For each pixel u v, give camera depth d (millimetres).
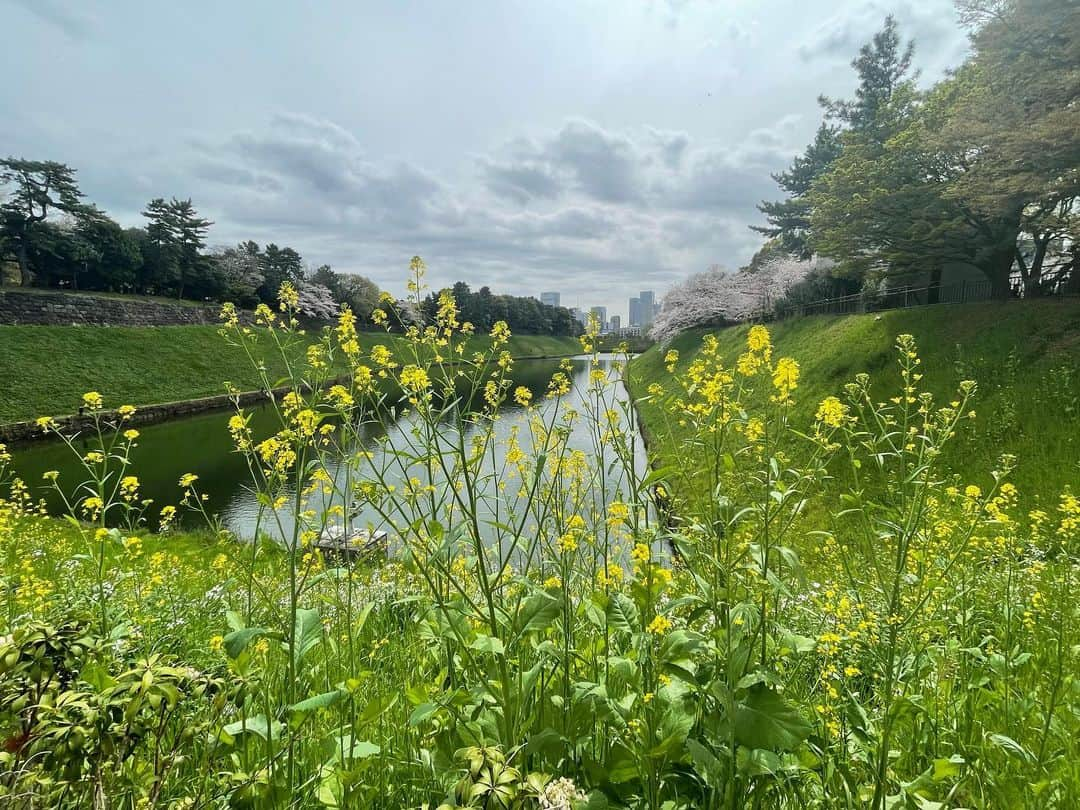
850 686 2520
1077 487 7789
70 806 1265
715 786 1564
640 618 1967
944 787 1949
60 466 17938
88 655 1502
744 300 38438
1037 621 3279
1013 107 14172
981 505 3377
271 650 2691
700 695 1718
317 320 55094
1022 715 2332
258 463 2369
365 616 2408
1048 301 13828
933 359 13727
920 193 17688
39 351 31062
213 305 49344
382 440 2393
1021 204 15008
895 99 21219
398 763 1988
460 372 2535
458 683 2207
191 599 3939
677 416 2627
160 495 14656
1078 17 12703
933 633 2518
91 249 42500
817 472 2043
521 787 1082
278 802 1602
